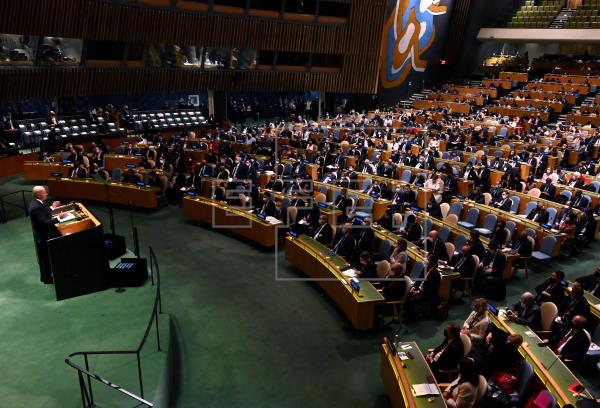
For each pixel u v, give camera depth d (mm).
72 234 7918
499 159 18031
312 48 26984
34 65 18969
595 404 5266
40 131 20312
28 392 5844
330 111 32656
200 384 6832
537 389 6055
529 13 33969
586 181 15836
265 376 7055
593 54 33719
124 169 17109
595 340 7203
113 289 8555
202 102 29125
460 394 5426
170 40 22391
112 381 6023
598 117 24047
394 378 6055
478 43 35250
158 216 14148
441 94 31656
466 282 9484
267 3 25562
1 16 17016
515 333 6941
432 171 16328
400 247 9281
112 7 19844
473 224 12273
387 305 8570
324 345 7871
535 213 12164
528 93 28562
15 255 10102
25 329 7180
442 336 8164
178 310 8797
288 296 9477
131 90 22641
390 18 29875
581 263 11227
